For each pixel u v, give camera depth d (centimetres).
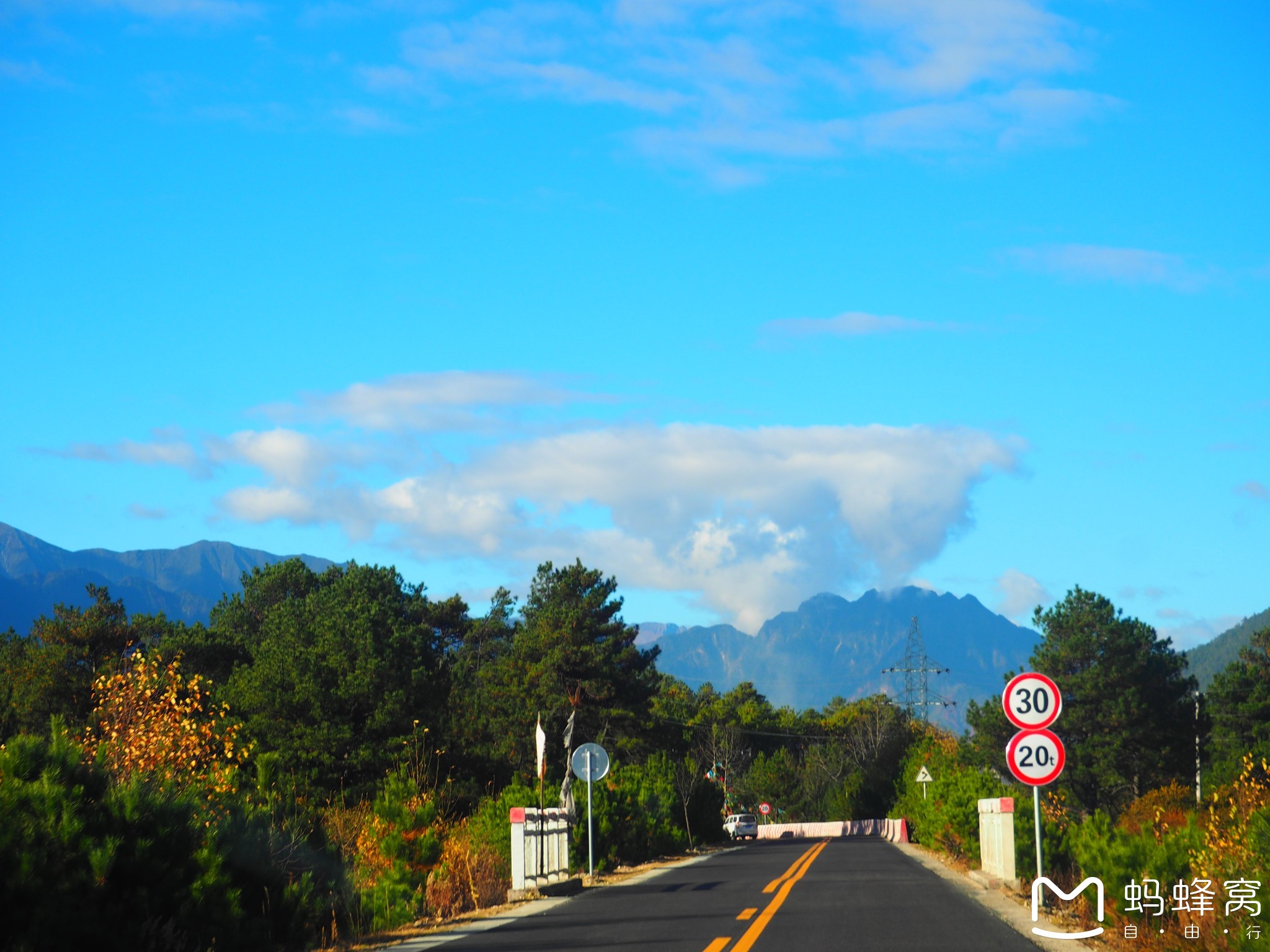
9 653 5838
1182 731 6259
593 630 6512
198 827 1220
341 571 8881
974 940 1245
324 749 4291
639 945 1257
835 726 12238
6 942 957
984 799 2162
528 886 1956
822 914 1536
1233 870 1172
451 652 8625
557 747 6109
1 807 1027
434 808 1834
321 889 1470
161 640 5934
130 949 1034
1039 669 6494
